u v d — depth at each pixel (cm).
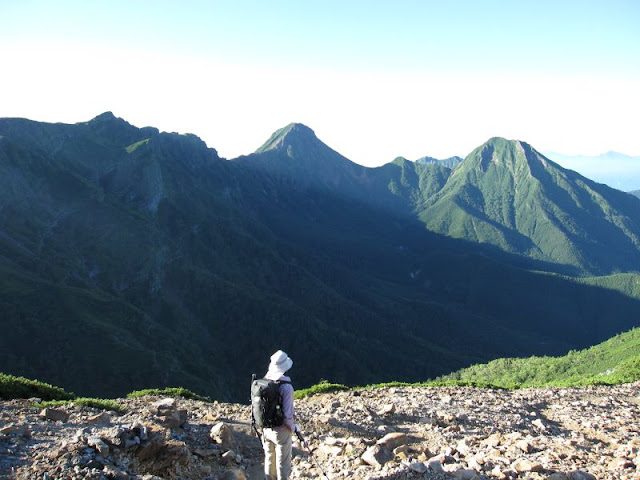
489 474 1141
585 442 1548
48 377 12000
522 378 11088
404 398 2316
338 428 1673
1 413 1384
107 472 886
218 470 1181
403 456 1275
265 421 929
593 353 11381
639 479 1089
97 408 1672
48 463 898
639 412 2203
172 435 1358
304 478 1157
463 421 1902
